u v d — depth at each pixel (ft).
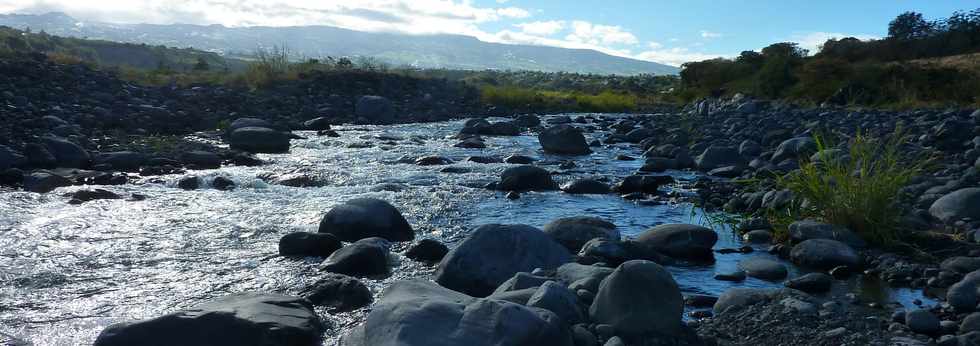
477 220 22.47
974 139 36.83
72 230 19.60
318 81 70.74
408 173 31.86
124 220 21.03
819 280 15.11
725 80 112.27
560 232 18.99
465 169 33.35
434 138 49.42
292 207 23.59
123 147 35.70
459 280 14.92
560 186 29.19
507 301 11.23
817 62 90.33
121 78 58.65
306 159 36.32
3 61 50.21
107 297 14.20
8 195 24.00
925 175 26.89
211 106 55.42
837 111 65.26
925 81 78.74
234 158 34.30
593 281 13.46
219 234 19.57
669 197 27.04
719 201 25.77
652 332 11.84
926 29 139.85
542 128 61.05
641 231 21.22
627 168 36.06
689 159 36.42
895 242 18.24
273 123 50.55
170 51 275.80
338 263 16.07
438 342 9.93
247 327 11.05
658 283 12.07
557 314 11.73
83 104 46.42
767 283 15.76
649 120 66.64
